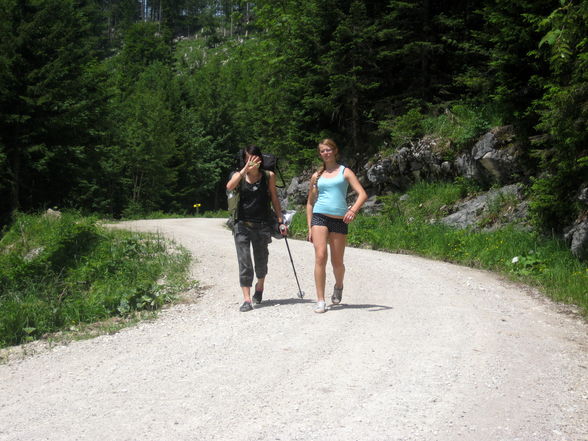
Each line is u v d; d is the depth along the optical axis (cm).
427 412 336
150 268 938
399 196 1528
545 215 978
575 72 832
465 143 1355
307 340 492
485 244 1042
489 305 647
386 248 1242
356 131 1756
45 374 441
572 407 346
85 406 361
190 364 443
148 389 389
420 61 1736
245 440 302
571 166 873
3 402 378
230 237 1431
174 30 13125
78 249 1160
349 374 404
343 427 316
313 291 744
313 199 612
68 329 613
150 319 627
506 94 1119
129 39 8575
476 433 308
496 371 409
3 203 2261
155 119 4200
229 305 670
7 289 879
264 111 2075
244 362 440
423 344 475
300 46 1791
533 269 873
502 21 1093
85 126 2366
